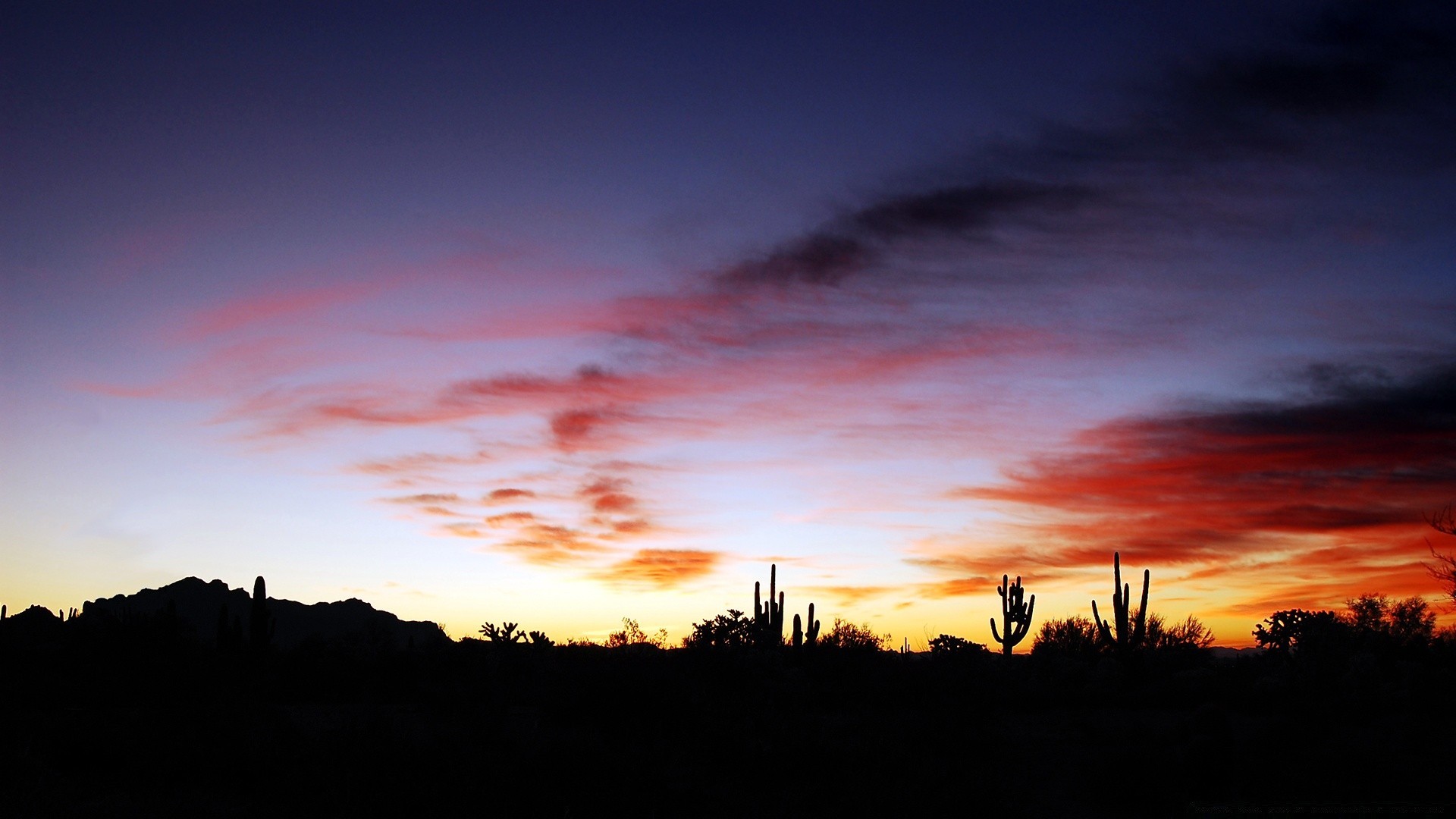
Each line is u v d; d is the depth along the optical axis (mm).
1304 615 35781
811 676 28453
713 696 21000
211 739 15258
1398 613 41844
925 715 20500
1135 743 17703
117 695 23453
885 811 13453
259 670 28031
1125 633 36594
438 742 15062
